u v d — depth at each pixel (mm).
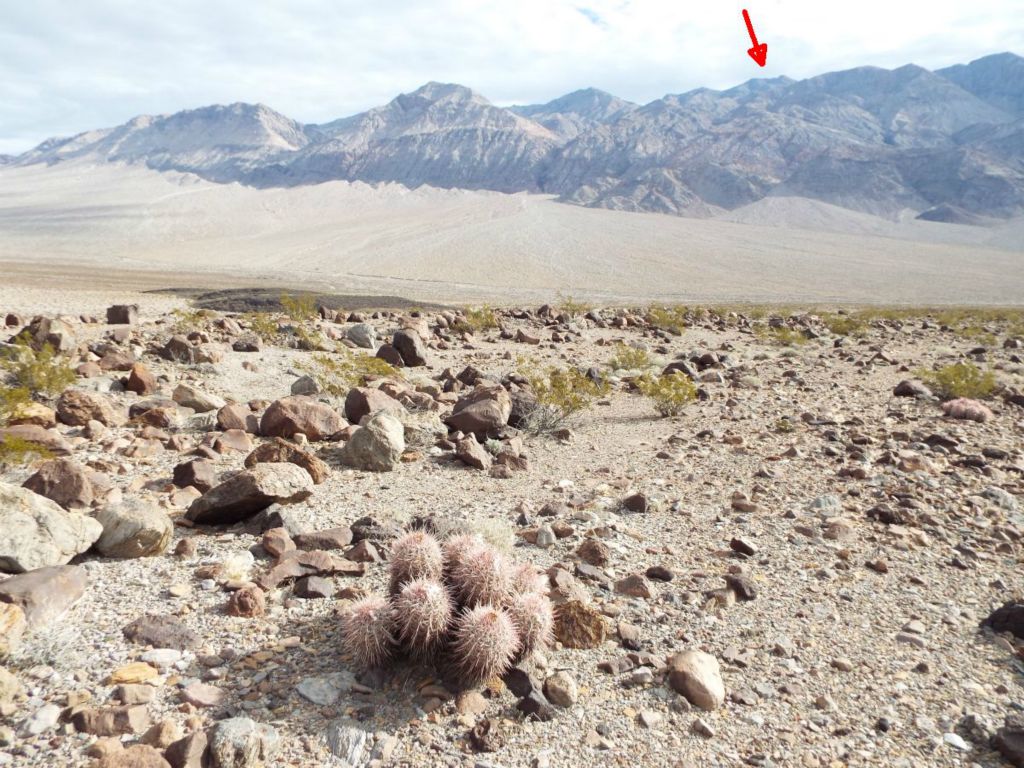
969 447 9773
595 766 3471
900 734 3832
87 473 6418
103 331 16984
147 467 7457
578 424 11375
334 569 5227
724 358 18781
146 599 4660
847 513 7145
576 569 5512
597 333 25562
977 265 159500
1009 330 32125
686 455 9367
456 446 8844
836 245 190750
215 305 43031
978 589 5625
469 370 14078
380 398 10156
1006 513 7336
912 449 9586
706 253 159875
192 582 4949
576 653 4414
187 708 3617
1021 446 9805
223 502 6035
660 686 4129
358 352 16562
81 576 4641
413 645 4000
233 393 11414
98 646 4070
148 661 3965
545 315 31766
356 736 3512
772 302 89500
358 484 7449
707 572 5684
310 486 6730
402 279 117438
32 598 4227
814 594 5398
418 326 20297
